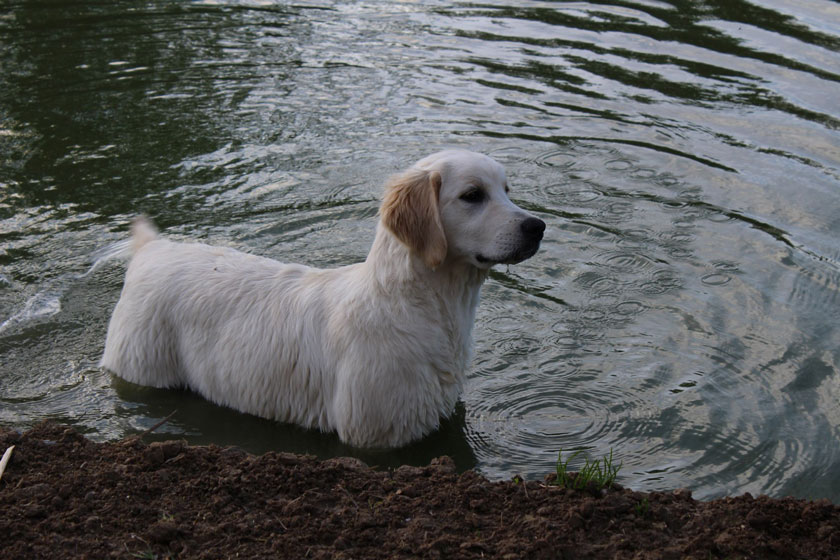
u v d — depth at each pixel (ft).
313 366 9.53
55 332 10.48
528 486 8.55
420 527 8.18
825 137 13.52
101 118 14.03
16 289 10.94
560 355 10.29
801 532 8.26
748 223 11.96
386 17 19.15
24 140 13.43
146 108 14.40
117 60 16.55
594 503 8.36
